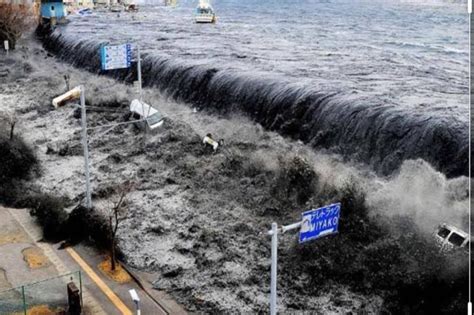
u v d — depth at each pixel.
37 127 43.09
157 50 55.75
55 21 81.44
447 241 23.08
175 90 46.44
